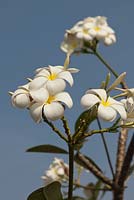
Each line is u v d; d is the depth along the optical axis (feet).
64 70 3.89
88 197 7.16
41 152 5.65
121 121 3.90
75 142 3.80
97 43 7.49
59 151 5.63
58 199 4.00
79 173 7.32
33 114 3.66
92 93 3.86
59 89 3.72
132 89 3.94
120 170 5.40
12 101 3.75
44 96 3.67
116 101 3.86
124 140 5.59
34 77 3.87
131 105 3.91
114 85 3.95
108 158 5.43
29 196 3.97
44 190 3.97
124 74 3.91
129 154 5.24
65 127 3.78
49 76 3.84
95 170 5.47
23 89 3.78
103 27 7.81
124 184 5.42
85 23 7.79
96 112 3.78
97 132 3.84
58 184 3.98
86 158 5.75
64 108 3.69
